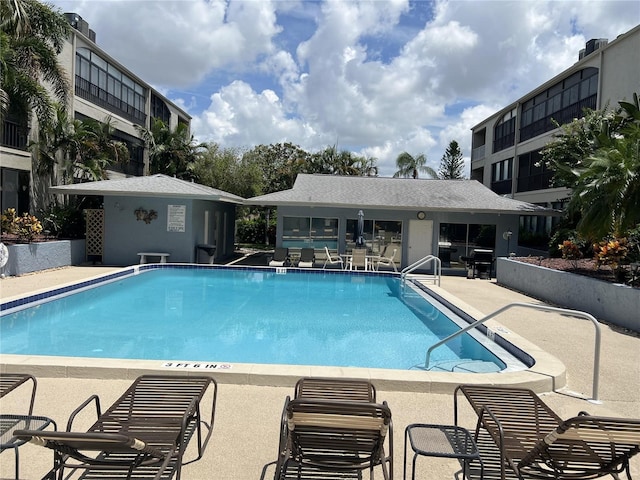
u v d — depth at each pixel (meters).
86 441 2.64
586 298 10.72
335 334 9.68
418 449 3.21
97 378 5.43
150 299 13.02
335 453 3.33
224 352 8.30
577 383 5.89
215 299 13.23
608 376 6.16
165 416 3.64
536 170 25.83
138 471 3.27
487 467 3.33
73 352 8.09
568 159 17.50
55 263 16.30
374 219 19.64
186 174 32.59
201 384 4.19
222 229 23.92
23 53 16.67
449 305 11.46
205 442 3.95
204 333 9.59
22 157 18.88
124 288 14.46
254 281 16.06
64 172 21.00
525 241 25.33
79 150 20.97
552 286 12.35
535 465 3.36
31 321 10.41
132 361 5.68
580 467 3.21
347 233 19.62
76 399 4.82
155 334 9.43
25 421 3.46
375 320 11.04
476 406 3.81
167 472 3.28
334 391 4.02
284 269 17.42
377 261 19.27
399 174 42.62
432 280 16.36
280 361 7.84
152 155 30.95
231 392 5.18
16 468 3.10
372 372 5.57
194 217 18.58
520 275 14.36
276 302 12.99
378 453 3.10
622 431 2.84
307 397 3.89
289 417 2.92
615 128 15.73
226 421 4.44
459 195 20.80
